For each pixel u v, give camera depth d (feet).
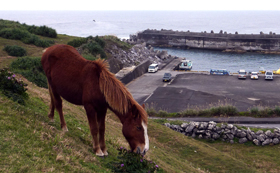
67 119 34.35
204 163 52.70
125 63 206.69
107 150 27.27
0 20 220.84
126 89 23.15
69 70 24.11
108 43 223.92
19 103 30.48
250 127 82.12
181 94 139.74
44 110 33.40
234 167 51.21
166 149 57.11
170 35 410.11
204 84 163.02
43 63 27.02
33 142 21.98
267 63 285.02
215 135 75.51
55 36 206.59
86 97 22.80
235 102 123.34
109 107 23.20
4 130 21.90
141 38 434.30
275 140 71.87
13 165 17.90
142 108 22.11
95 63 23.32
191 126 78.13
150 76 191.83
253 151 69.15
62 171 19.51
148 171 24.16
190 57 327.67
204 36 388.98
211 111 98.78
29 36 172.45
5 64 111.14
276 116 95.20
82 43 194.39
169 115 100.94
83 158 22.91
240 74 175.52
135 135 21.80
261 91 143.02
